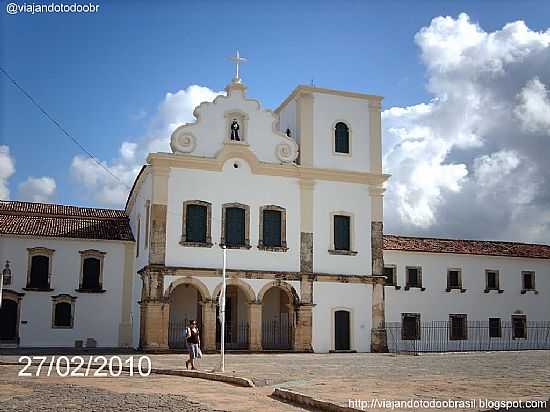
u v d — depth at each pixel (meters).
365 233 39.00
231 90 37.62
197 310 37.81
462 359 31.56
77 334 38.62
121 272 40.12
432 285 44.53
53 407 14.80
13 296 37.78
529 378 20.98
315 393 16.66
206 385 20.19
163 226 34.91
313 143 38.75
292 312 36.66
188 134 36.34
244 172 37.00
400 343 42.81
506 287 46.88
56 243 39.16
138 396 16.88
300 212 37.75
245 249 36.25
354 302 37.94
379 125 40.47
